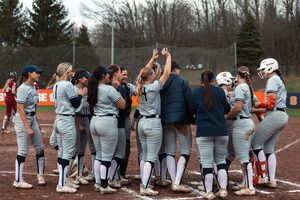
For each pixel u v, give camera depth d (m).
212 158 6.57
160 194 6.96
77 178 7.64
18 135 7.16
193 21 57.53
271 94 7.04
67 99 6.89
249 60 43.06
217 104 6.48
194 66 30.52
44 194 6.93
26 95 6.94
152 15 56.91
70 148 6.99
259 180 7.51
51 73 28.88
